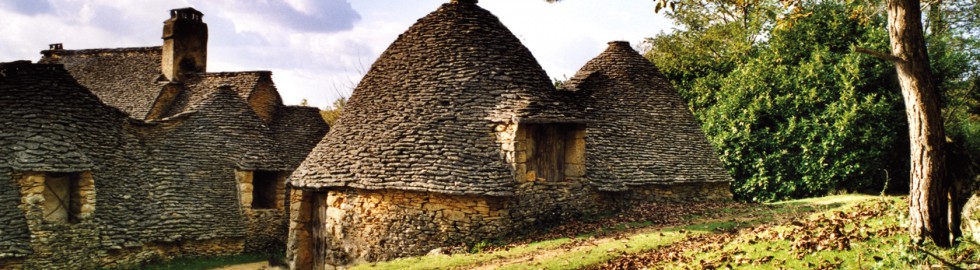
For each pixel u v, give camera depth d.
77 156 17.83
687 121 21.81
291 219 17.16
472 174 15.20
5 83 17.92
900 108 21.67
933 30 27.78
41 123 17.64
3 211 16.48
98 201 18.66
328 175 16.27
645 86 21.83
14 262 16.25
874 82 21.89
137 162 20.20
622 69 21.86
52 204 17.86
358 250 15.79
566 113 16.36
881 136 21.25
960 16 28.34
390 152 15.96
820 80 22.44
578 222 16.27
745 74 24.14
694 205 18.88
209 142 21.62
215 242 20.61
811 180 21.56
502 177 15.30
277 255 20.97
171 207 19.94
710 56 30.36
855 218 11.62
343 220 16.06
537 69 17.81
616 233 14.59
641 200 18.77
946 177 9.04
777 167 22.38
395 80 17.64
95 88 29.92
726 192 20.95
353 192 15.99
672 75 29.56
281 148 23.12
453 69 17.22
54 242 17.06
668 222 15.65
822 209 16.12
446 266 12.57
